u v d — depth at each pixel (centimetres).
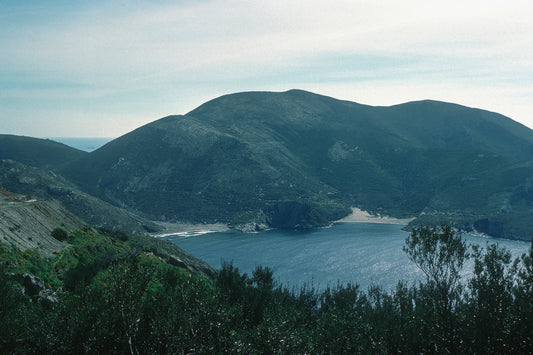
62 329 2269
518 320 2322
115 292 2439
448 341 2655
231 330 3022
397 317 3544
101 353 2331
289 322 3297
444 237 2861
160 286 3341
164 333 2469
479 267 2744
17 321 2222
